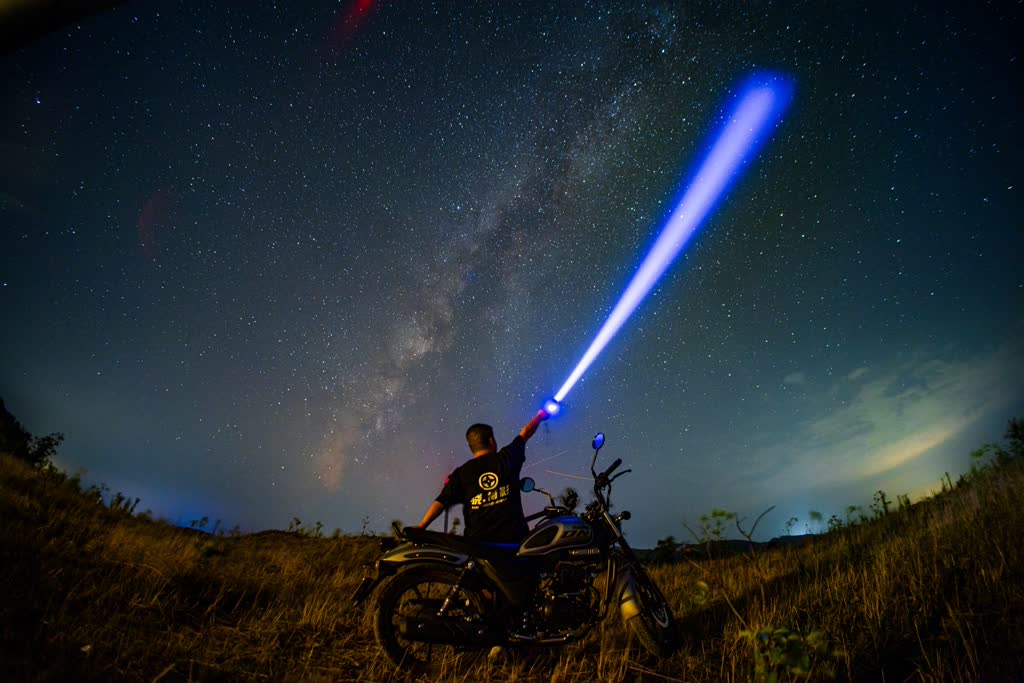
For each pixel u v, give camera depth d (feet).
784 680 10.48
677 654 12.86
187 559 17.03
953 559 14.64
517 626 12.40
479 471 13.51
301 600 16.35
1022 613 11.43
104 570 14.98
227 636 13.05
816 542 26.22
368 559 25.22
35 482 23.43
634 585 13.01
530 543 12.56
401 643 13.30
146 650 11.28
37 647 10.15
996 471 24.59
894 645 11.54
